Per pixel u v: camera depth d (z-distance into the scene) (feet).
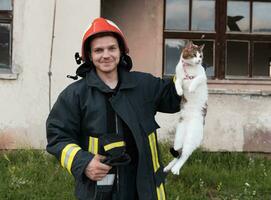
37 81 22.44
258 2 25.59
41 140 22.44
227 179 19.92
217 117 23.82
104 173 8.18
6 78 22.24
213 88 24.43
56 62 22.52
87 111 8.66
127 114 8.63
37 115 22.45
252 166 21.94
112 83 9.02
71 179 18.60
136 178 8.54
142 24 25.22
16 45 22.41
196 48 9.48
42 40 22.45
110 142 8.29
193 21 25.53
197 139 9.79
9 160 20.85
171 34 25.38
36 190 17.60
